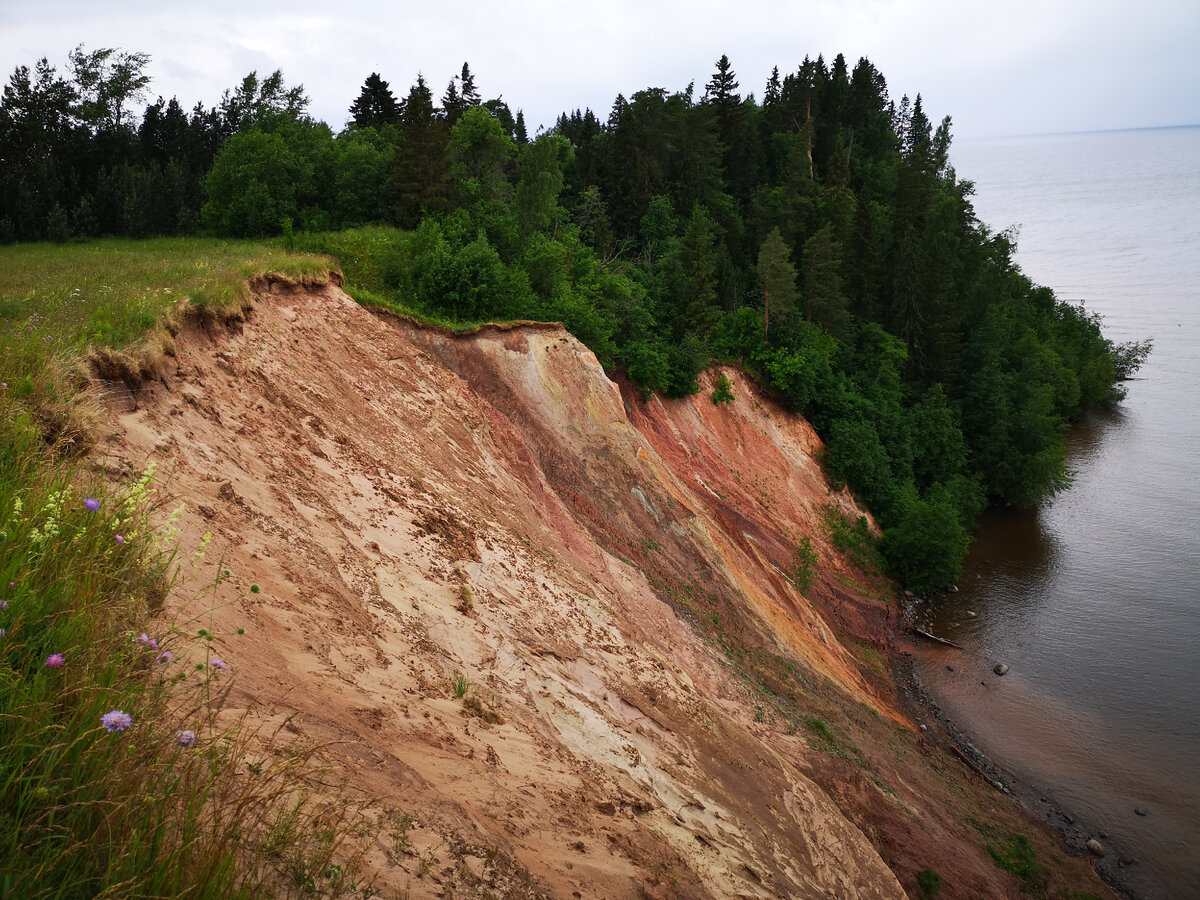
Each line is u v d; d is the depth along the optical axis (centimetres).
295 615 906
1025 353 6556
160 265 2236
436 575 1447
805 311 5328
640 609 2239
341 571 1155
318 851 527
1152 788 2648
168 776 479
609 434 2916
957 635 3700
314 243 3422
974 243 6825
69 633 498
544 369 2891
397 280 3203
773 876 1352
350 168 4275
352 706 811
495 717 1101
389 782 712
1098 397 7481
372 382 2078
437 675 1101
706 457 4006
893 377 5300
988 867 2034
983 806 2420
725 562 2873
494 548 1759
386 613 1158
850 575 4034
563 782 1066
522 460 2494
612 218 5728
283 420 1509
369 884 542
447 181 4197
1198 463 6128
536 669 1391
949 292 5944
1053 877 2139
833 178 6197
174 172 4966
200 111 6378
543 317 3341
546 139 4234
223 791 512
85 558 579
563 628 1675
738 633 2672
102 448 885
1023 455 5319
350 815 609
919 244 6034
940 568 4050
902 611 3925
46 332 1103
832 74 8694
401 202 4150
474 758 935
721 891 1113
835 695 2675
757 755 1788
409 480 1741
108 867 390
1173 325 11725
